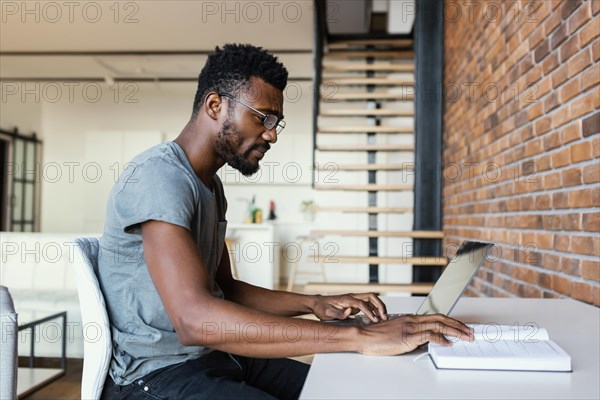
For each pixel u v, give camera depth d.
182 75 7.48
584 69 1.68
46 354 3.39
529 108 2.22
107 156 7.83
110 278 1.10
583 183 1.69
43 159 8.30
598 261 1.57
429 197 4.41
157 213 0.96
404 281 7.08
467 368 0.84
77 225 8.26
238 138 1.10
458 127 3.81
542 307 1.40
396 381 0.79
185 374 1.04
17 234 3.83
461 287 1.05
